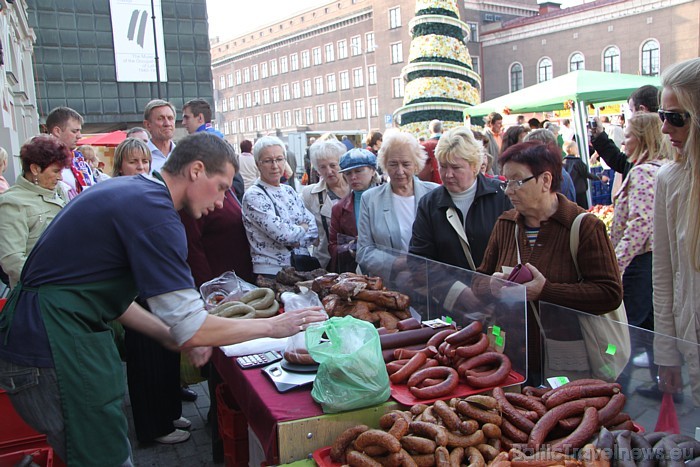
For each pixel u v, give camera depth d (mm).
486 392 1967
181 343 1806
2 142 7027
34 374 1764
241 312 2770
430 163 4996
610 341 1928
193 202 1902
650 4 34719
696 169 1834
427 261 2688
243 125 69188
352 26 51969
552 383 2049
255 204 3559
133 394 3346
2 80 7359
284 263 3646
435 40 14477
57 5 24297
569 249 2316
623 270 3113
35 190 3314
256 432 2059
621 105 11078
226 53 69688
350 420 1868
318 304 2850
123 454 1926
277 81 62188
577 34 38625
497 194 3096
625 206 3178
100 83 25469
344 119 54625
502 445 1717
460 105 14609
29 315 1778
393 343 2301
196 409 3959
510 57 42750
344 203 3930
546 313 2176
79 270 1786
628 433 1616
